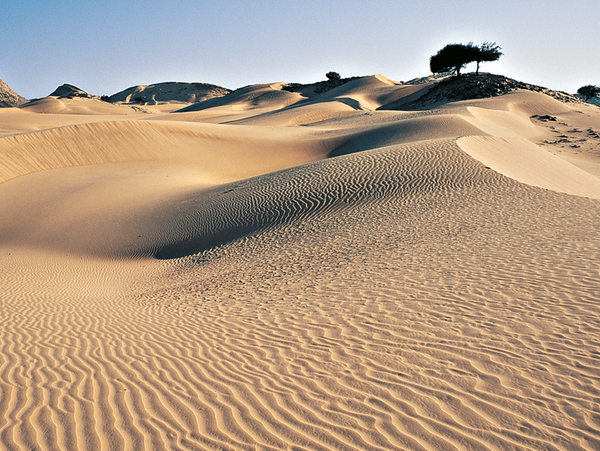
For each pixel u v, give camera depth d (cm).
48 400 421
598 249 718
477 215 1096
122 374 484
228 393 417
